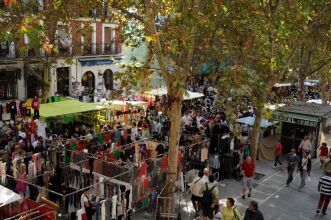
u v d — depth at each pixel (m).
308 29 18.70
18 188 13.73
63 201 11.66
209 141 18.02
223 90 14.85
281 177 18.58
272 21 16.89
